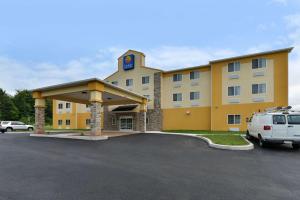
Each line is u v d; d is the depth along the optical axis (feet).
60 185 16.52
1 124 96.22
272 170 22.21
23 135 65.77
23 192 14.97
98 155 29.89
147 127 94.99
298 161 27.04
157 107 93.97
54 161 25.41
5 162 24.67
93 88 53.31
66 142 45.60
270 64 74.79
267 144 40.04
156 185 16.74
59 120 127.54
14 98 214.07
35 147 37.47
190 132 73.67
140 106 83.46
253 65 77.46
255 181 18.24
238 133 65.92
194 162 25.68
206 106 86.69
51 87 61.52
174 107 92.68
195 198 14.21
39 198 13.92
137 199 13.89
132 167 22.71
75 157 28.17
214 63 84.12
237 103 78.74
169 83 94.94
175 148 37.29
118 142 46.09
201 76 88.69
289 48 71.67
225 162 25.88
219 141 42.55
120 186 16.39
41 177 18.61
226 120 80.12
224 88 81.51
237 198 14.38
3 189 15.56
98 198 13.99
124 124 96.37
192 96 89.71
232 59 80.33
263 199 14.29
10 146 38.63
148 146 39.68
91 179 18.13
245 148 36.37
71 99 78.48
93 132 52.42
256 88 76.28
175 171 21.22
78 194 14.67
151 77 96.53
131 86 100.63
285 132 37.17
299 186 17.07
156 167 22.82
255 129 44.52
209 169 22.25
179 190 15.70
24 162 24.72
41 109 66.80
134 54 101.55
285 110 40.70
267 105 74.02
